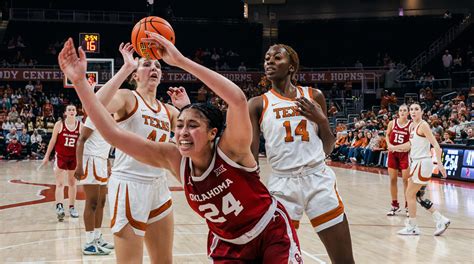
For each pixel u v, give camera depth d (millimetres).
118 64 28172
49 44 29328
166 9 31719
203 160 2762
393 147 8695
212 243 3123
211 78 2465
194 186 2812
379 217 8664
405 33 30031
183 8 33406
